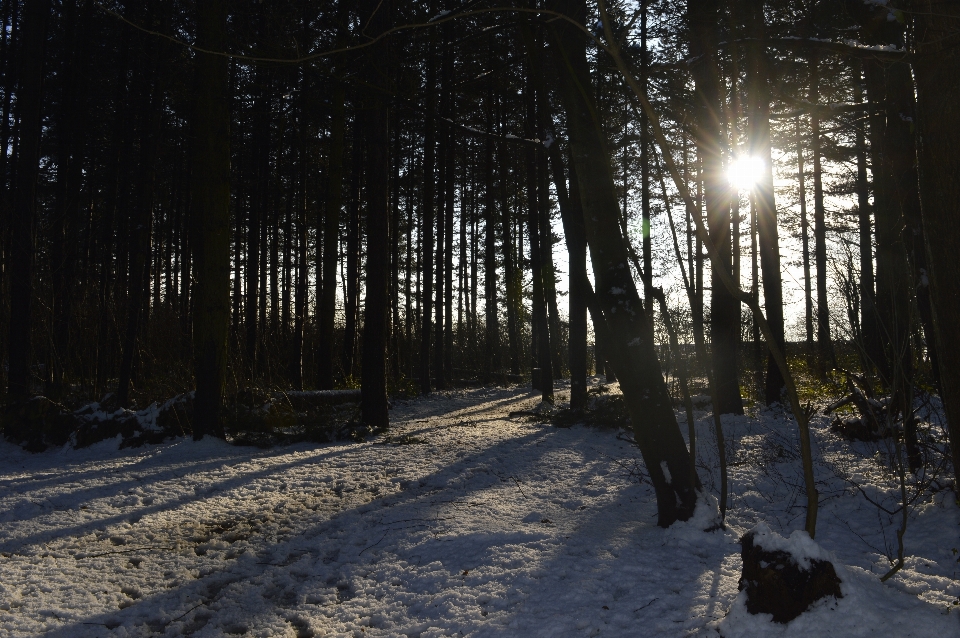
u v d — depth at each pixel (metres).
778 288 11.48
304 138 18.78
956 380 3.25
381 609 3.83
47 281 13.30
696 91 5.39
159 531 5.48
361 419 11.80
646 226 13.23
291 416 11.73
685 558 4.26
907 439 5.64
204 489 6.96
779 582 2.92
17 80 19.12
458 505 6.07
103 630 3.59
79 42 16.58
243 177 23.27
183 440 9.86
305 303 20.02
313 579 4.40
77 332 13.28
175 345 14.91
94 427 9.94
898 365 4.27
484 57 12.91
